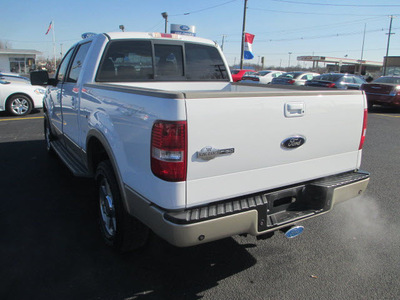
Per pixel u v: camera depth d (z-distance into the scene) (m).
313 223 3.95
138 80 4.16
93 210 4.10
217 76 4.93
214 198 2.34
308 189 2.86
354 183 2.94
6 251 3.19
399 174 5.69
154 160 2.24
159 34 4.33
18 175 5.30
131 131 2.51
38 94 11.53
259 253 3.29
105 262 3.06
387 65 51.62
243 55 25.36
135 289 2.71
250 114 2.35
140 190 2.46
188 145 2.15
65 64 4.92
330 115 2.79
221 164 2.31
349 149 3.03
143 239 3.03
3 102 10.95
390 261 3.17
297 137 2.62
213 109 2.20
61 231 3.58
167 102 2.13
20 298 2.57
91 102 3.37
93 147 3.51
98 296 2.62
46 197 4.46
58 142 5.58
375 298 2.66
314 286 2.79
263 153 2.48
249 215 2.40
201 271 2.98
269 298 2.64
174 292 2.69
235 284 2.80
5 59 41.44
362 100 3.00
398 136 8.84
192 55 4.62
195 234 2.20
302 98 2.58
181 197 2.21
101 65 3.83
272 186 2.60
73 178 5.20
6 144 7.29
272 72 22.73
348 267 3.06
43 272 2.89
